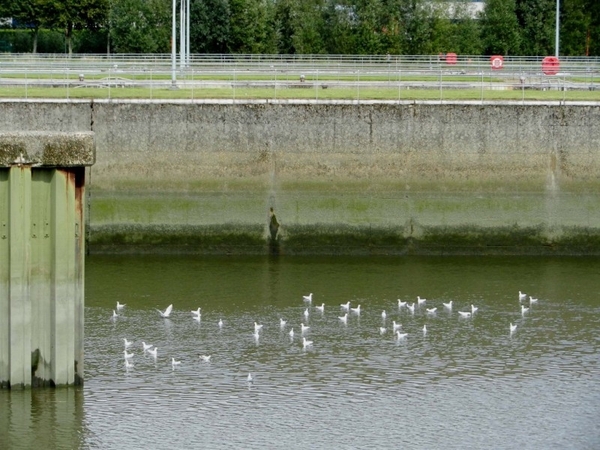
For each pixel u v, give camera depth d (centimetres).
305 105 6944
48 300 4425
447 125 6988
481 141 7000
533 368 4878
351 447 4103
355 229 6994
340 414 4378
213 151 6944
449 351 5078
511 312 5691
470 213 7019
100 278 6284
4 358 4425
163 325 5403
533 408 4453
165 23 12400
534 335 5316
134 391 4550
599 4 12200
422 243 7019
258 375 4753
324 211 6981
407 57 9356
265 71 7794
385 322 5491
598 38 12212
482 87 7444
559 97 7356
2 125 6944
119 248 6950
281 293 5994
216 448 4088
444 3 12825
